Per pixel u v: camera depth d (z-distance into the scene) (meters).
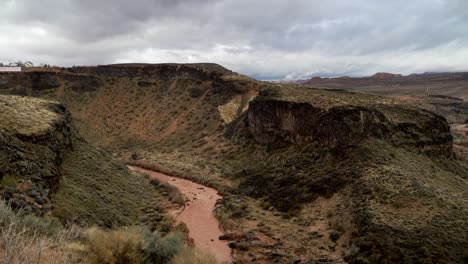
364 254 29.61
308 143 57.66
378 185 38.78
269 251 32.09
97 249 12.29
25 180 24.19
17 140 27.77
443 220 30.66
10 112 32.44
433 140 53.03
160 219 37.41
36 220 12.31
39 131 30.77
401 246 28.50
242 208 45.09
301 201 44.03
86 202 29.58
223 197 51.53
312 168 51.47
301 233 36.28
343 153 49.16
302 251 31.92
